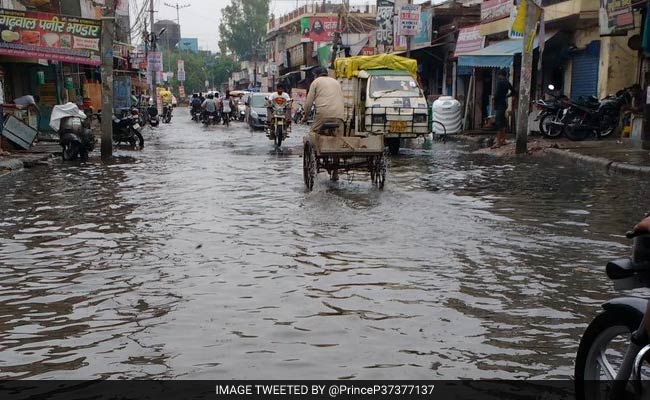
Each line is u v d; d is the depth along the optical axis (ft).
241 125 140.26
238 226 27.04
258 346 14.21
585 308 16.72
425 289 18.26
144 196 35.81
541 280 19.15
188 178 44.01
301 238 24.62
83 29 63.77
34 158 55.16
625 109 64.44
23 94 88.99
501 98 71.15
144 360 13.55
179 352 13.92
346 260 21.38
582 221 27.78
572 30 74.59
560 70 78.59
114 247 23.53
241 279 19.26
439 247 23.12
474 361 13.48
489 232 25.59
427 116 60.95
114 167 51.96
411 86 62.23
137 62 173.58
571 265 20.79
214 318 15.97
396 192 36.42
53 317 16.20
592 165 48.96
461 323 15.62
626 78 66.39
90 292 18.17
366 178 42.86
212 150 69.15
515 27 58.85
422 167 50.24
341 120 37.60
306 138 38.27
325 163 37.68
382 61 63.57
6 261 21.65
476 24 104.22
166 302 17.22
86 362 13.50
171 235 25.43
